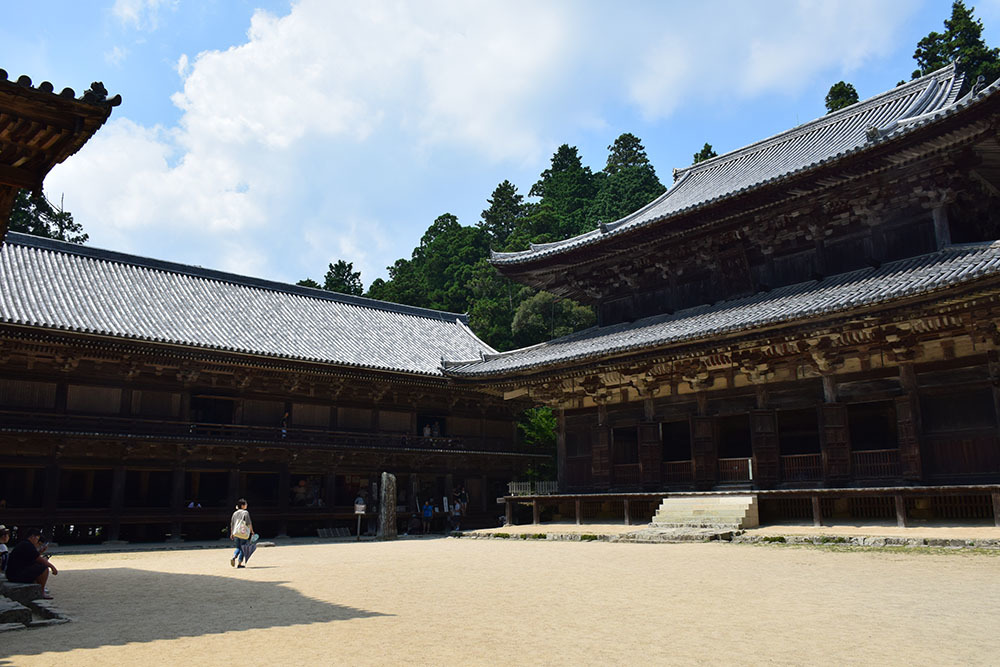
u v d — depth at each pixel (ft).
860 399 85.40
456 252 317.63
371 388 140.46
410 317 176.45
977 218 93.20
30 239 129.49
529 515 157.99
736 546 70.44
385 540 115.24
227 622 34.96
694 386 101.30
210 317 132.87
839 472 85.66
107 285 129.18
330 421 135.44
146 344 111.34
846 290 83.76
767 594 41.14
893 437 99.04
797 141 125.49
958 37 183.73
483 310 249.96
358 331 154.71
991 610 34.76
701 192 124.57
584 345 113.91
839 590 42.01
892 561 55.42
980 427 76.74
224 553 88.74
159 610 39.42
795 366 92.32
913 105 104.88
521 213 353.92
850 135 112.88
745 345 91.15
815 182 90.48
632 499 98.22
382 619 35.17
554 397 120.78
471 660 26.16
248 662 26.14
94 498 117.39
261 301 150.30
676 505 90.89
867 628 30.94
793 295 92.89
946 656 25.77
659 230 108.06
